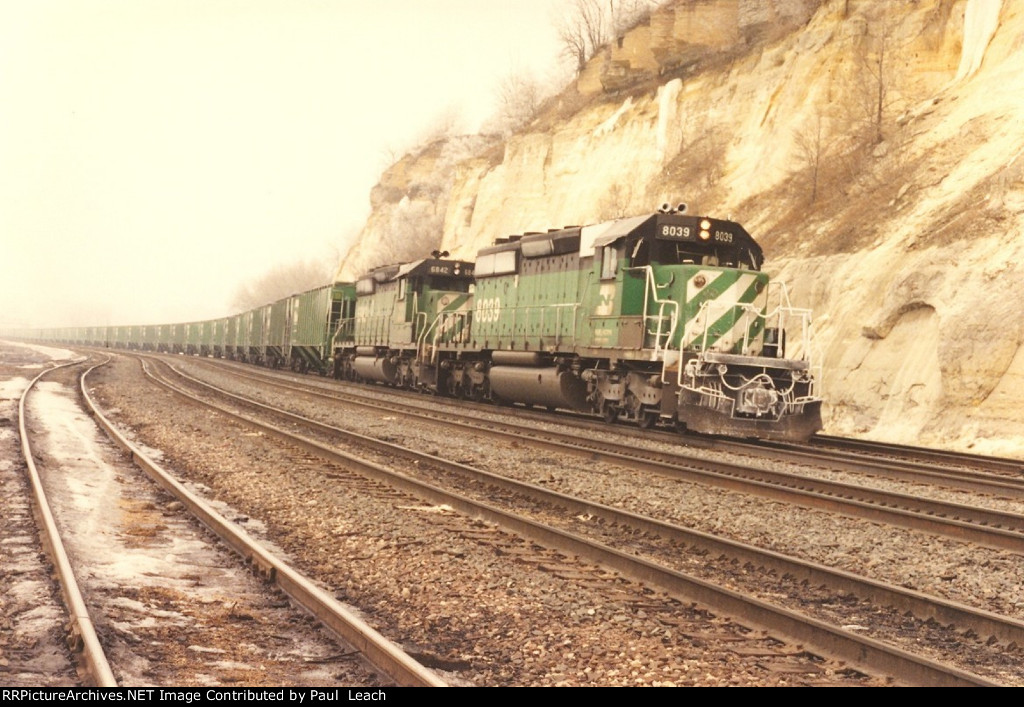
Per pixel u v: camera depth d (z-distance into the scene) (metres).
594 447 18.05
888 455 19.70
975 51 30.69
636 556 9.36
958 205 25.53
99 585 7.80
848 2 36.47
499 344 27.41
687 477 14.48
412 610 7.65
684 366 19.38
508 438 18.91
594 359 23.06
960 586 9.02
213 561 8.92
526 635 6.99
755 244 21.36
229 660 6.27
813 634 6.84
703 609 7.73
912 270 24.55
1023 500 13.85
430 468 15.26
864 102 33.09
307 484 13.34
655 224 20.84
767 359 19.39
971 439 21.28
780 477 14.46
